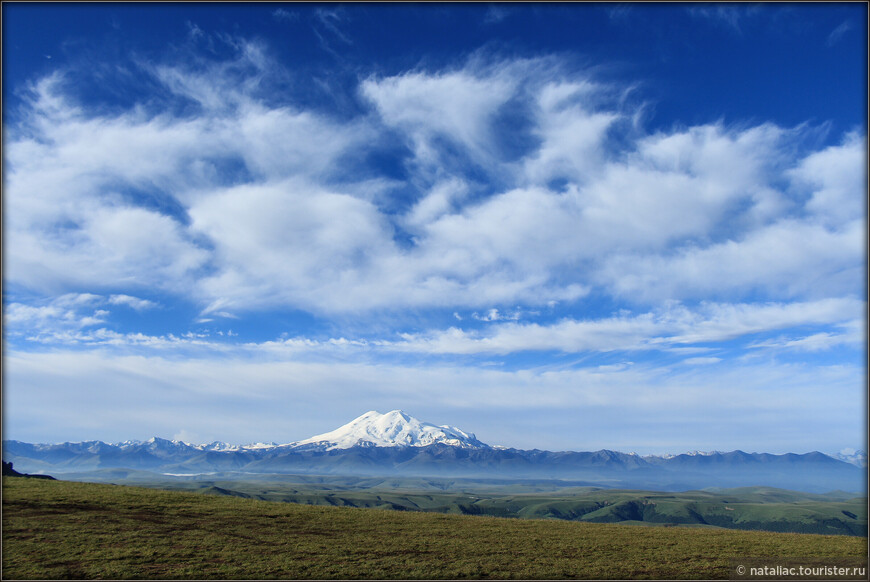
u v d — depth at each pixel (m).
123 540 43.75
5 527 45.56
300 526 53.94
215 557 40.19
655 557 43.25
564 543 48.81
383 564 39.53
